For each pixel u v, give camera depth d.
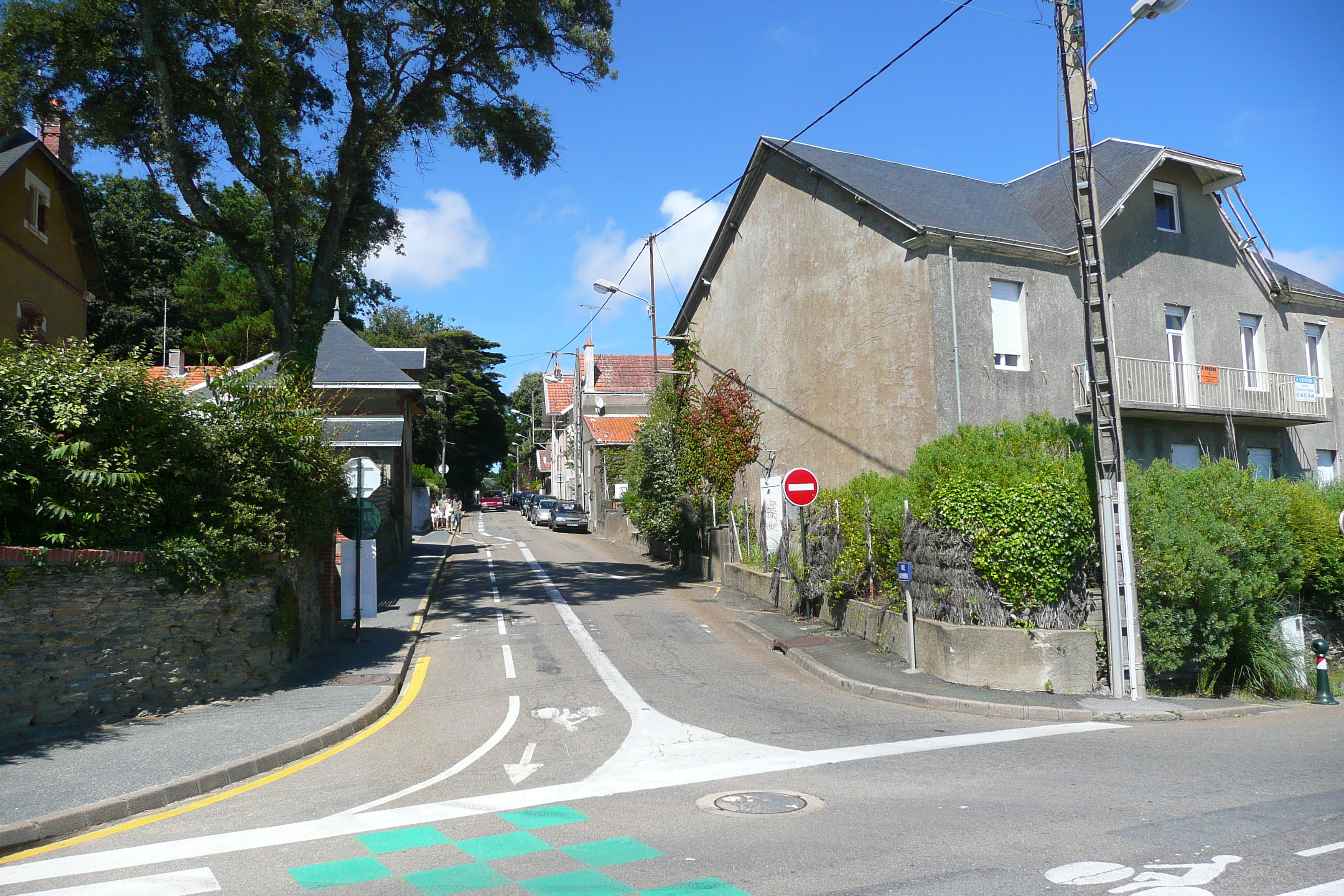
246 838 6.28
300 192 19.67
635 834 6.11
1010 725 10.05
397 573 26.31
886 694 11.50
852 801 6.84
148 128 18.95
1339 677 14.70
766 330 24.30
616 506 41.84
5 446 9.11
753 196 25.11
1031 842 5.71
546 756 8.71
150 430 10.63
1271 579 12.81
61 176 21.75
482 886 5.15
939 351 17.88
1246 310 22.62
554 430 73.44
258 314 42.94
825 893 4.87
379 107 19.98
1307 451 23.33
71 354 10.34
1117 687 11.22
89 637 9.82
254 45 17.44
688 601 20.80
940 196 21.53
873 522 15.16
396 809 6.96
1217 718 10.60
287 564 12.94
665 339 29.14
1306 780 7.32
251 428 12.04
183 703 10.81
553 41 20.61
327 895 5.07
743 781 7.57
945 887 4.93
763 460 24.45
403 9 19.83
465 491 78.31
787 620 17.73
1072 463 12.39
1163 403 19.39
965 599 12.34
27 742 9.05
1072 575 11.95
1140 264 20.73
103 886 5.36
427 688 12.59
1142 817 6.25
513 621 18.11
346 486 15.81
